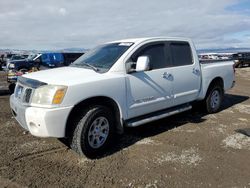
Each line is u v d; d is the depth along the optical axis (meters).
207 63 6.64
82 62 5.06
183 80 5.57
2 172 3.66
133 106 4.64
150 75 4.87
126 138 4.99
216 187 3.36
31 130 3.95
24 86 4.20
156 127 5.65
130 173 3.69
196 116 6.54
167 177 3.59
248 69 26.97
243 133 5.32
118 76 4.42
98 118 4.14
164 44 5.31
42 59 16.66
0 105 7.57
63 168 3.81
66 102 3.81
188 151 4.43
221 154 4.32
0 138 4.90
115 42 5.27
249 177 3.61
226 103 8.31
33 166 3.86
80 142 3.96
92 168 3.83
